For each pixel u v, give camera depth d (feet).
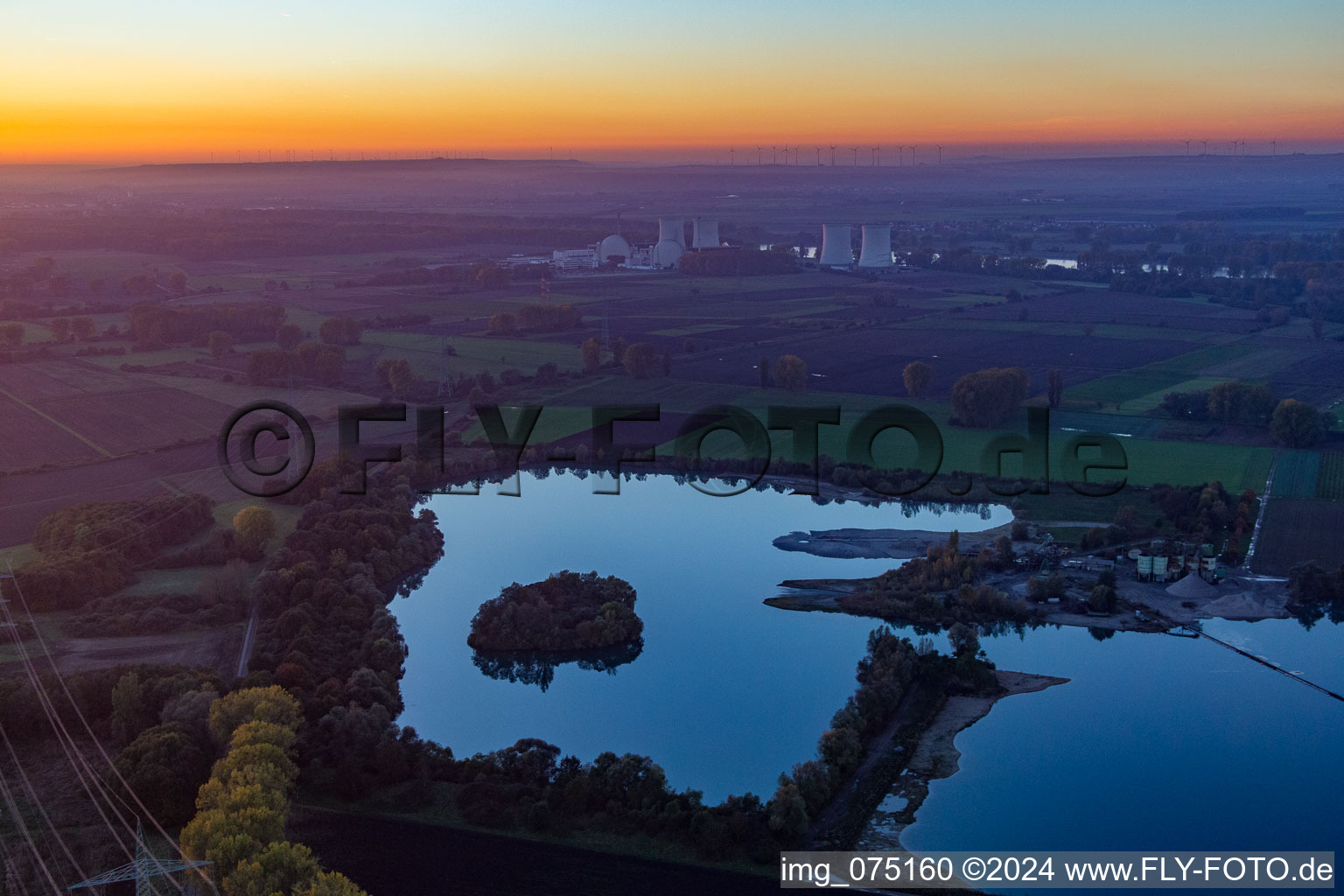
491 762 430.61
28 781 418.72
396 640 550.77
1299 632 560.61
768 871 370.53
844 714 456.04
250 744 396.37
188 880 345.72
